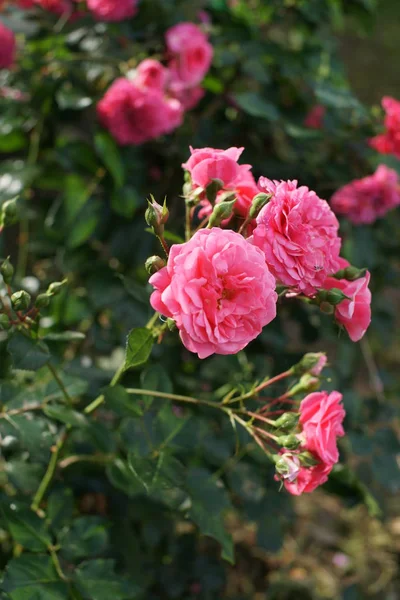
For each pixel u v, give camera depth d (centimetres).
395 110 125
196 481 97
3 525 100
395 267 148
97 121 121
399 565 160
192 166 88
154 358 120
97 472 117
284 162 132
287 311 131
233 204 85
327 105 128
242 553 157
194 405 118
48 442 95
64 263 125
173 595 127
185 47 122
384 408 125
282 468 87
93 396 110
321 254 85
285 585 149
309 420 88
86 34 126
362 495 113
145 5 127
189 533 131
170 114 120
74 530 96
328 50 145
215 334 81
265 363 123
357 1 146
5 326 90
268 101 130
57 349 112
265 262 83
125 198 121
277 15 143
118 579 94
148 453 95
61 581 93
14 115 125
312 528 167
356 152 131
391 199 122
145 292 99
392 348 209
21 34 128
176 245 81
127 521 120
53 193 132
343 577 157
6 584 91
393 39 335
